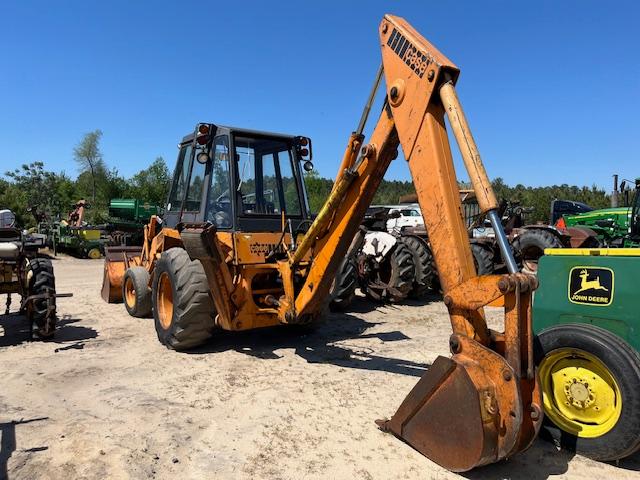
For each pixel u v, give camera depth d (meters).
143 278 7.12
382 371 4.83
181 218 6.22
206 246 4.83
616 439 3.04
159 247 6.70
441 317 7.47
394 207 19.05
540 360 3.41
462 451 2.87
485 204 2.87
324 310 6.12
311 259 5.02
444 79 3.17
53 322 5.82
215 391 4.27
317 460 3.13
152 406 3.94
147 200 38.19
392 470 3.01
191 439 3.39
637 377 2.97
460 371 2.87
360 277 8.40
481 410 2.75
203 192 5.74
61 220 19.97
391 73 3.56
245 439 3.40
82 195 37.59
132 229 21.50
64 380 4.54
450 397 2.94
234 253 5.10
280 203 5.89
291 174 6.04
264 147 5.79
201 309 5.27
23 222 25.27
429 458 3.11
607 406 3.17
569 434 3.28
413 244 8.72
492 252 9.52
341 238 4.34
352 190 4.21
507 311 2.79
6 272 5.90
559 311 3.60
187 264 5.34
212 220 5.63
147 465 3.05
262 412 3.84
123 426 3.57
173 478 2.92
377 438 3.42
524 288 2.72
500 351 3.00
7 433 3.43
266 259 5.28
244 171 5.55
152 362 5.09
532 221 30.03
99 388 4.34
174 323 5.33
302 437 3.44
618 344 3.10
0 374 4.68
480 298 2.89
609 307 3.36
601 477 2.97
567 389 3.35
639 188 8.49
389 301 8.45
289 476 2.95
